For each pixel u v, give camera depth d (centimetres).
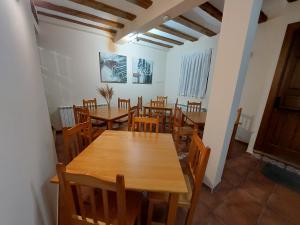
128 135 164
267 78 257
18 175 67
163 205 154
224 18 145
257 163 242
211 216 145
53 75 331
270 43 272
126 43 427
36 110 113
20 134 76
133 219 98
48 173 118
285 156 247
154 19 233
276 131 255
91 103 361
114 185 65
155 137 160
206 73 395
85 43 359
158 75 529
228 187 185
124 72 441
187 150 276
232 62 142
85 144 176
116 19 298
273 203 162
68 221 83
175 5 189
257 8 132
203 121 243
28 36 114
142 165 108
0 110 58
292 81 235
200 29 330
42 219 91
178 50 483
